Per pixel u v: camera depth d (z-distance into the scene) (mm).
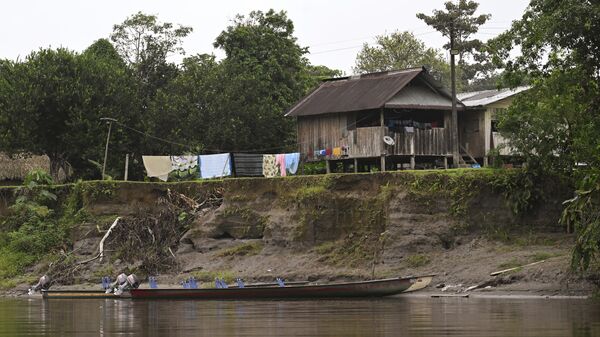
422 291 87750
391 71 118562
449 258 92875
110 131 132125
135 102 139125
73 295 94938
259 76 143125
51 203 120938
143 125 137750
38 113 131375
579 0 84188
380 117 114188
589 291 80562
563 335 54969
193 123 137125
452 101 113312
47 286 102812
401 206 97375
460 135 119625
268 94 143250
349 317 67062
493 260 90062
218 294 87750
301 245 101750
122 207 115375
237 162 118188
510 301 77625
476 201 95625
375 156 113125
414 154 114500
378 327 60469
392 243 96188
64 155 136500
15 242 114938
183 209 112312
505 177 94750
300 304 79375
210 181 113000
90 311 78125
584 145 87062
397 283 83125
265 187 107812
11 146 132500
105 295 93375
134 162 137250
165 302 86625
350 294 84312
